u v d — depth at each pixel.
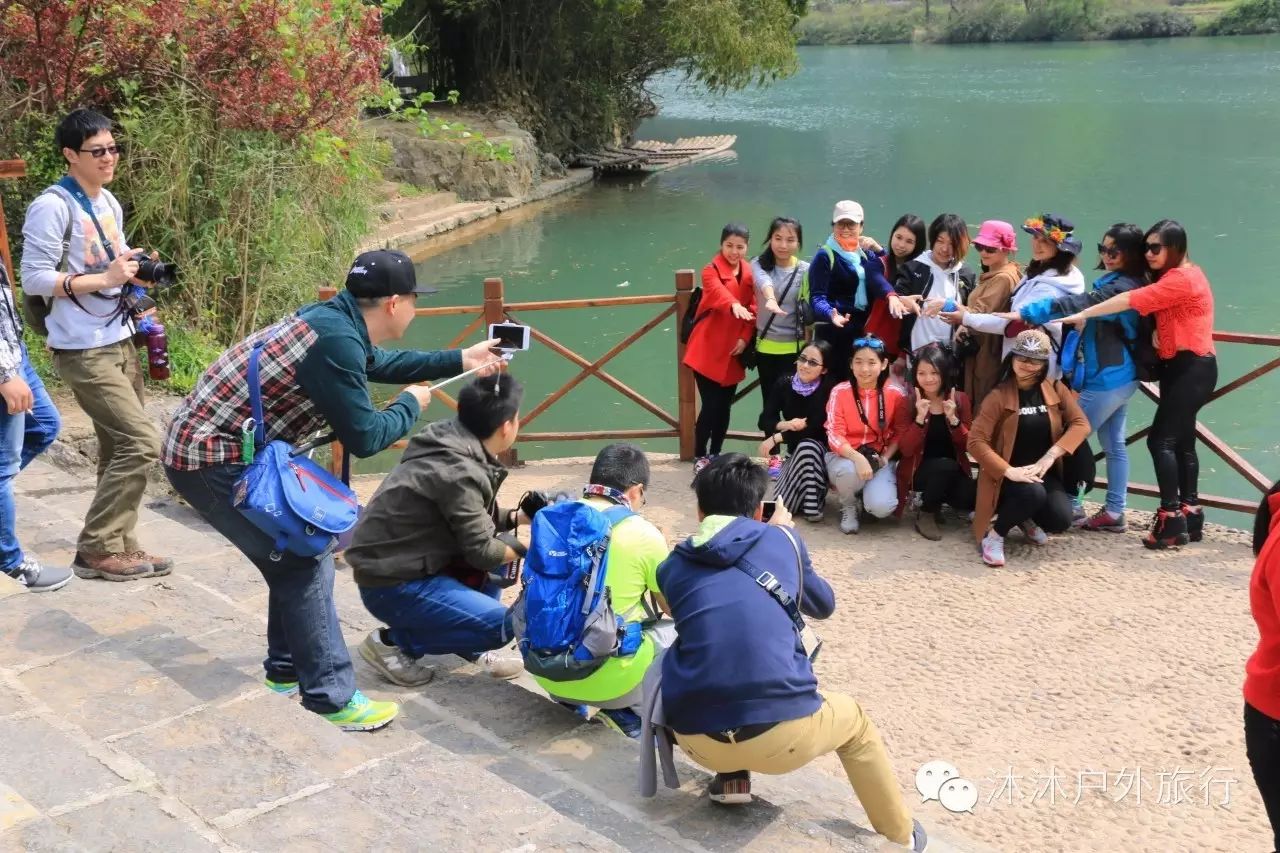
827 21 75.69
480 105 23.47
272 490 3.29
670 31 24.12
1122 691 4.71
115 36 8.41
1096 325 6.02
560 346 7.70
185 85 8.99
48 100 8.39
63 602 4.08
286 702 3.35
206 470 3.35
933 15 73.12
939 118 31.06
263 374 3.32
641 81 28.03
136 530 5.64
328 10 9.68
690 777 3.66
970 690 4.75
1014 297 6.20
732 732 3.16
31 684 3.36
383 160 11.87
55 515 5.48
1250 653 4.96
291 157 9.52
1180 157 22.62
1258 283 13.14
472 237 17.77
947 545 6.18
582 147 25.69
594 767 3.68
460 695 4.16
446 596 4.10
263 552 3.44
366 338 3.42
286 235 9.48
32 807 2.64
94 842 2.58
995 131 27.84
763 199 20.44
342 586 5.32
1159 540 6.05
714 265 7.07
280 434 3.42
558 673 3.73
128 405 4.59
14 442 4.20
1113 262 5.98
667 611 4.05
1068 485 6.20
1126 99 33.44
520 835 2.83
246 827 2.71
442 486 3.97
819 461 6.39
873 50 65.81
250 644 4.23
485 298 7.43
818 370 6.46
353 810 2.81
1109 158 22.92
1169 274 5.79
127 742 3.07
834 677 4.87
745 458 3.51
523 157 20.92
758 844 3.24
